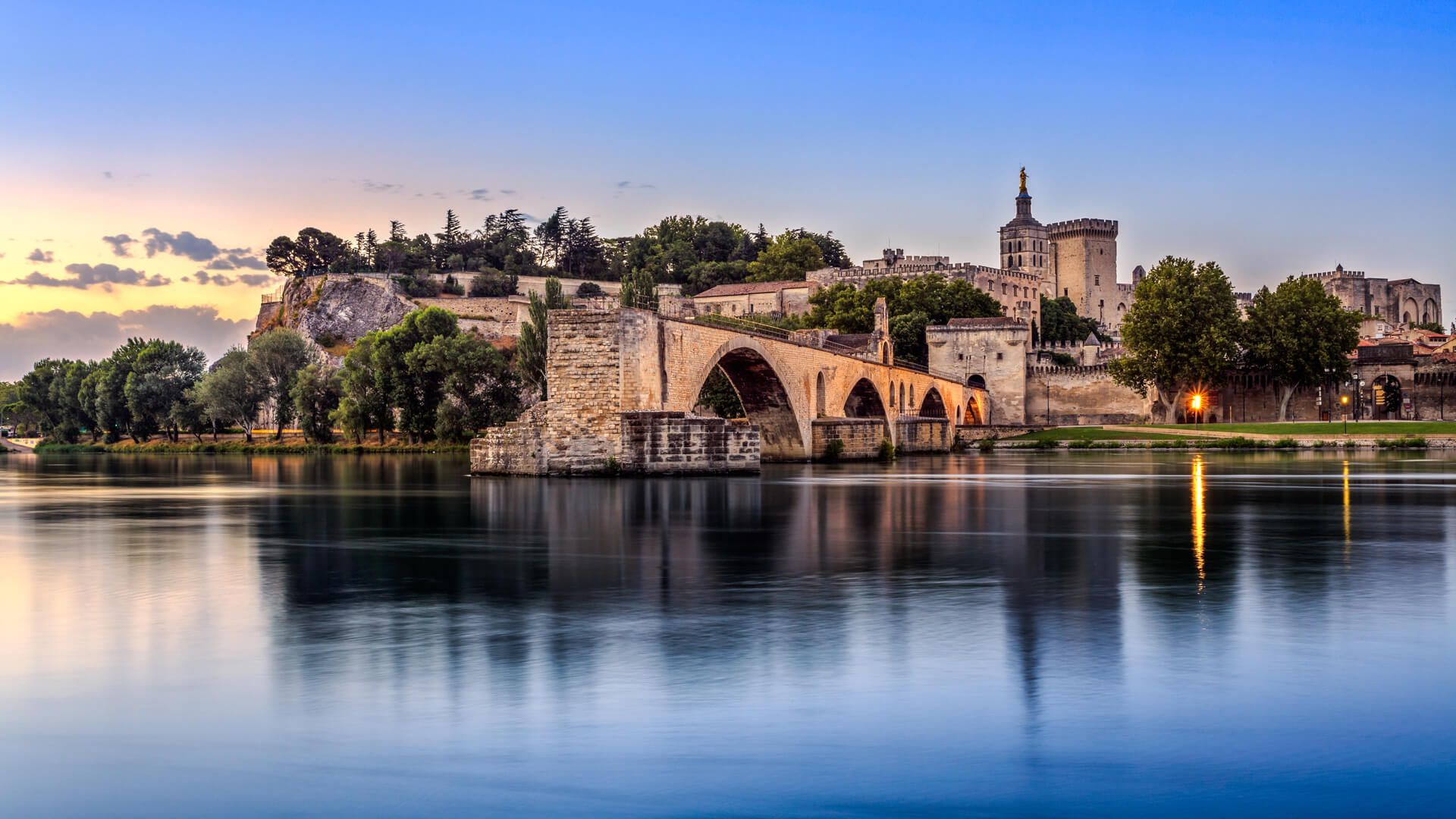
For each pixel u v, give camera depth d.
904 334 193.12
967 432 159.38
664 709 16.78
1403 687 17.83
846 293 194.25
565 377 70.38
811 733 15.79
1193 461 106.56
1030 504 52.41
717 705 16.97
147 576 30.00
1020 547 35.09
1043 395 193.75
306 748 15.32
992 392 191.38
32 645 21.14
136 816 13.22
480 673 18.81
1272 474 81.06
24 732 16.03
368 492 64.69
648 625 22.56
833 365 107.38
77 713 16.88
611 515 46.22
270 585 28.12
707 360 77.62
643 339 69.75
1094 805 13.53
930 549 34.59
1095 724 16.12
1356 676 18.53
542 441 71.19
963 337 192.62
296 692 17.84
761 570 30.00
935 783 14.07
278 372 161.62
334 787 14.01
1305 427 148.38
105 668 19.39
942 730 15.89
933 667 19.11
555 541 37.16
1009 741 15.44
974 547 35.09
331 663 19.58
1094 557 32.81
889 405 129.38
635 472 69.25
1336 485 67.75
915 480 71.94
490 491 61.44
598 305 71.50
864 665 19.22
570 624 22.67
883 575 29.17
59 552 35.59
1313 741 15.43
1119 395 188.50
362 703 17.16
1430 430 140.88
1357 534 39.09
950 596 25.78
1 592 27.20
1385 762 14.70
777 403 94.56
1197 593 26.19
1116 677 18.42
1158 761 14.75
